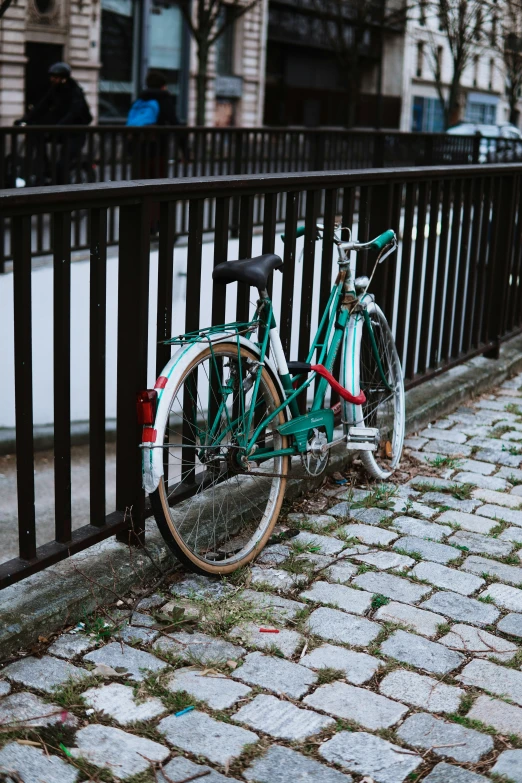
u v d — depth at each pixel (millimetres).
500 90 46094
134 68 25172
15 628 2570
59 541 2771
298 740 2287
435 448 4449
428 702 2459
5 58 20719
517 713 2428
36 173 7953
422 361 4930
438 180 4691
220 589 2998
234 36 29609
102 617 2781
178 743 2260
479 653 2705
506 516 3711
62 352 2670
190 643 2686
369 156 12383
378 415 4184
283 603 2930
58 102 11633
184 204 8172
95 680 2475
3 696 2395
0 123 21047
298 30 34438
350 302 3729
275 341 3275
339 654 2660
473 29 22812
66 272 2629
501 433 4707
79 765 2164
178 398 3287
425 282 4820
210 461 3062
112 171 8625
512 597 3047
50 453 7676
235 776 2158
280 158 10609
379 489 3867
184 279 8203
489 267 5605
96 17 23109
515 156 16234
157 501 2744
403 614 2896
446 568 3219
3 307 7133
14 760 2172
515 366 5867
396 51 39844
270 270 3086
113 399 7863
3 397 7266
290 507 3652
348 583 3078
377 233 4281
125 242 2840
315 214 3721
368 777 2166
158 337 3021
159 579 3002
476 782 2156
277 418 3303
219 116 29500
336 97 39094
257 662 2605
